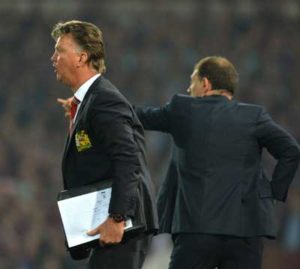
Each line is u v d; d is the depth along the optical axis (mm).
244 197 19188
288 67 80188
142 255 17422
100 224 16844
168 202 19891
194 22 83688
